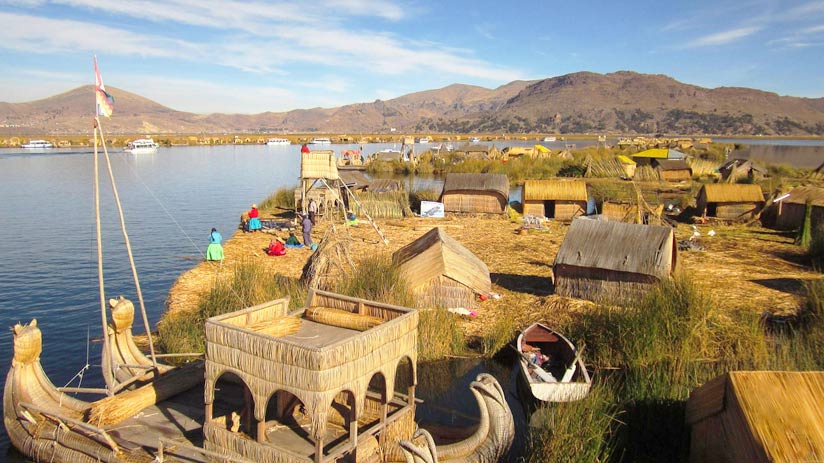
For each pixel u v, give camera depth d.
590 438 9.04
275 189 52.06
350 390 7.68
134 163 81.75
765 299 18.25
